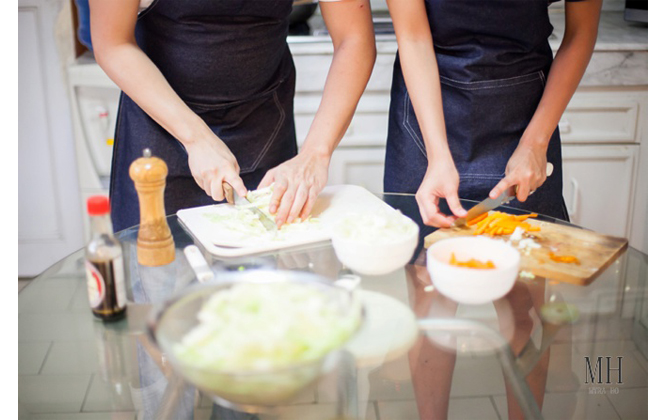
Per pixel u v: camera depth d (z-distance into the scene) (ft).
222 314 2.79
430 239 4.00
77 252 4.11
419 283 3.53
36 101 8.23
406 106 5.42
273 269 3.68
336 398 3.04
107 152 8.08
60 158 8.49
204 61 4.99
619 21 8.79
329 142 4.84
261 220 4.21
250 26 4.94
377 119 7.94
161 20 4.89
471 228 4.15
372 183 8.20
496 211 4.34
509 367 3.05
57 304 3.51
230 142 5.30
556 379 3.17
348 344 3.01
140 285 3.55
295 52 7.64
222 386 2.58
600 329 3.27
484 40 5.06
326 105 4.99
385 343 3.03
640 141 8.00
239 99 5.25
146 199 3.65
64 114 8.30
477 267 3.44
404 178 5.49
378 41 7.66
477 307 3.36
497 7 4.87
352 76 5.02
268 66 5.26
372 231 3.60
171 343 2.71
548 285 3.58
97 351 3.17
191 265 3.70
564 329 3.25
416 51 4.94
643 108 7.87
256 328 2.67
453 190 4.33
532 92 5.21
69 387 3.00
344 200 4.64
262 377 2.54
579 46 5.08
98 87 7.83
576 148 8.03
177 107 4.65
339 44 5.11
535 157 4.75
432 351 3.09
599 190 8.20
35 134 8.37
